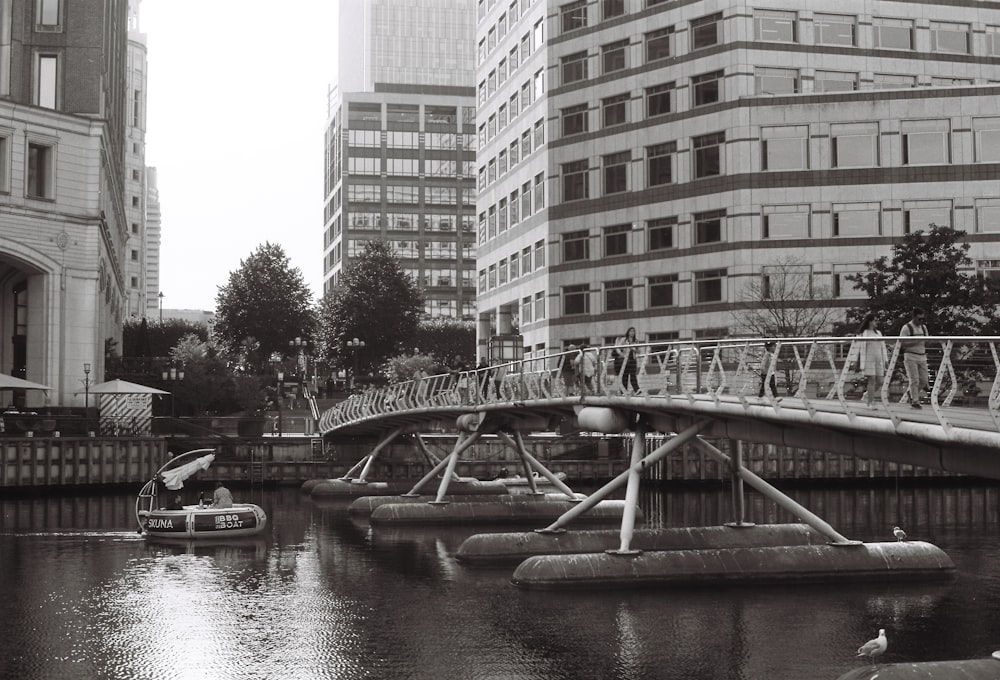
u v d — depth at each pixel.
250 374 97.25
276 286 115.25
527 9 85.00
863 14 71.56
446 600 28.59
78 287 65.50
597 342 76.50
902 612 26.56
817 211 68.81
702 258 71.25
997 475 18.30
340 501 56.75
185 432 69.06
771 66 70.62
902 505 54.59
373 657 23.06
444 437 69.75
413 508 45.47
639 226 74.69
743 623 25.47
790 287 68.38
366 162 187.50
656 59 74.38
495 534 35.09
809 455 67.25
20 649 24.03
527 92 85.00
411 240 187.62
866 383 21.39
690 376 28.16
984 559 35.44
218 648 24.02
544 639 24.22
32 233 63.22
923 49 72.12
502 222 91.19
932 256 57.47
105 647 24.19
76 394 65.25
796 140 69.38
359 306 121.38
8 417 59.50
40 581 32.28
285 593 30.14
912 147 68.31
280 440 67.81
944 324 55.53
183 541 40.72
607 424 30.98
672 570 29.75
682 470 66.44
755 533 34.84
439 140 189.62
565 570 29.67
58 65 69.44
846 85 71.38
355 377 104.56
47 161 64.50
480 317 97.88
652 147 74.38
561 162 79.38
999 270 67.25
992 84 68.44
